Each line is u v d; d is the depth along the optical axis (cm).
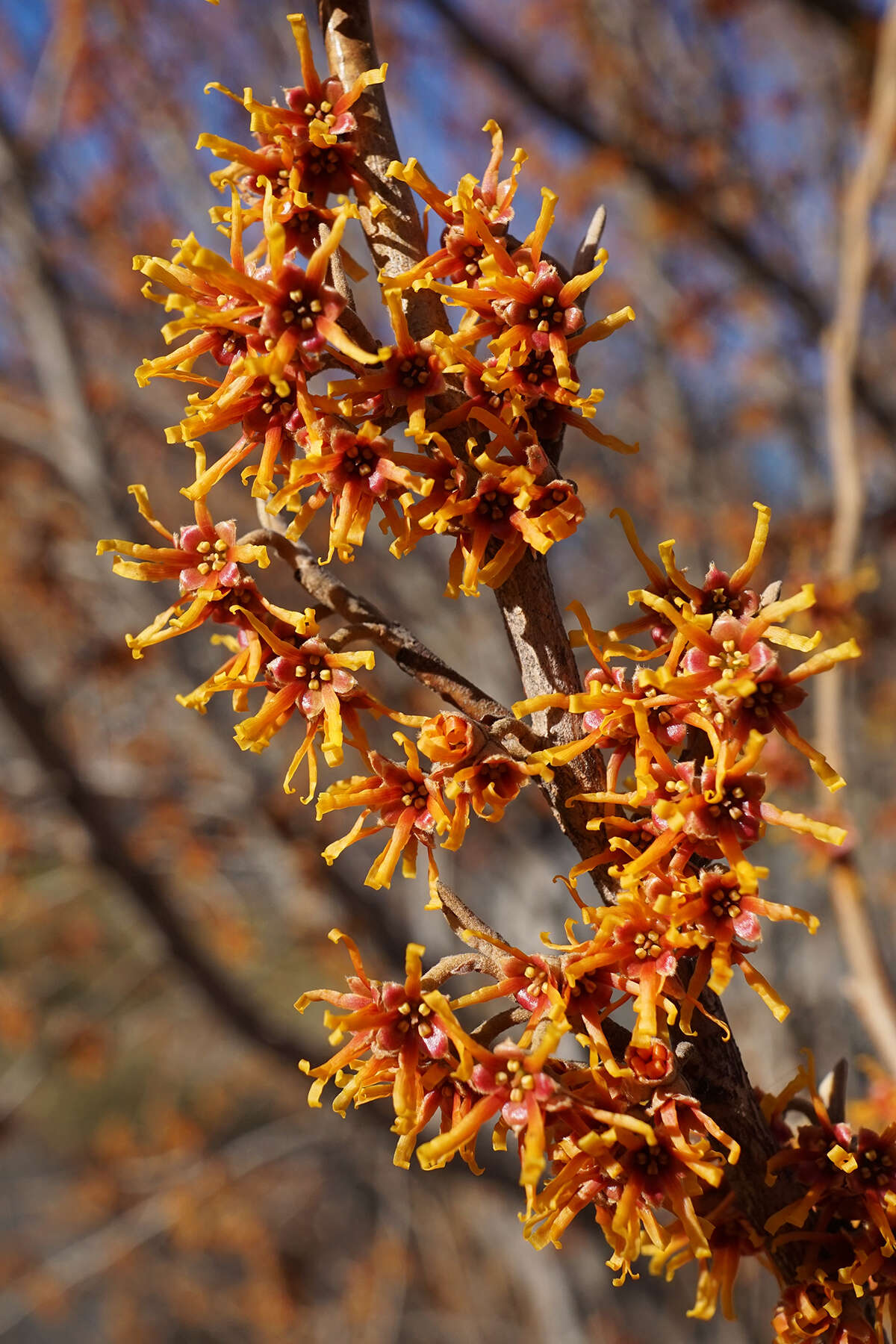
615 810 140
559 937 600
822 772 121
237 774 641
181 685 655
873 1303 146
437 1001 121
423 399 128
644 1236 137
